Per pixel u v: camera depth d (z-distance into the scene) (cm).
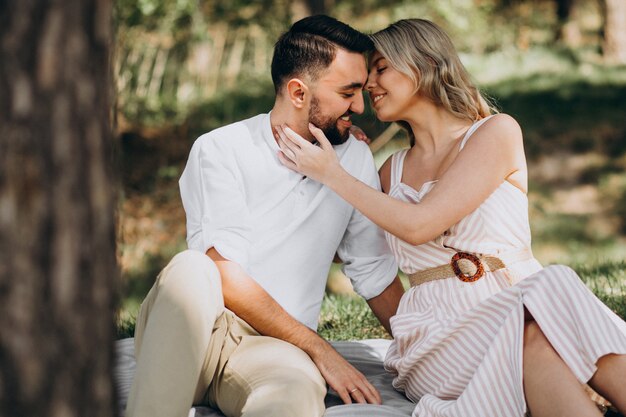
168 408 233
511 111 1177
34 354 164
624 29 1373
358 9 1419
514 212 286
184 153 1091
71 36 162
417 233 278
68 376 168
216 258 291
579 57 1383
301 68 299
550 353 237
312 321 303
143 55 1173
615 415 270
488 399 244
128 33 1123
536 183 1038
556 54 1382
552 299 243
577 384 230
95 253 170
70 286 166
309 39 299
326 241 304
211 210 298
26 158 161
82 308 168
